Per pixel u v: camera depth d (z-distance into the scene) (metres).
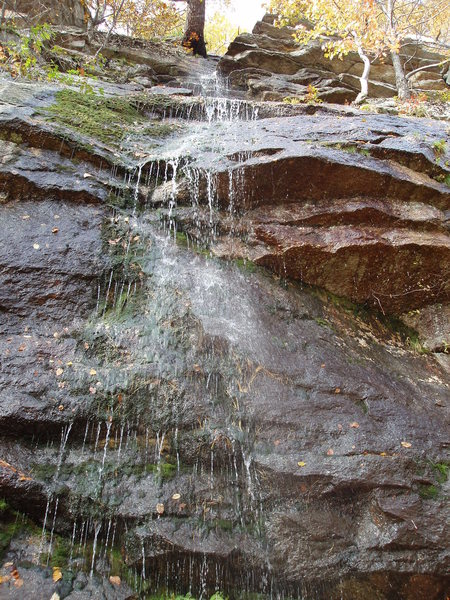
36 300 4.22
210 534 3.27
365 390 4.27
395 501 3.48
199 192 5.48
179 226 5.34
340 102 12.09
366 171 5.48
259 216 5.46
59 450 3.46
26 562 2.98
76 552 3.14
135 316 4.40
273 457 3.62
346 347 4.80
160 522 3.25
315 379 4.23
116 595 2.99
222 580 3.24
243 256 5.23
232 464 3.59
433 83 14.15
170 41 16.17
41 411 3.49
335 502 3.53
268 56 13.41
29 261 4.42
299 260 5.25
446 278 5.46
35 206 5.00
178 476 3.49
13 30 9.63
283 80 12.69
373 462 3.65
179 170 5.62
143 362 3.97
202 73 13.32
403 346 5.31
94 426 3.58
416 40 15.32
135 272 4.73
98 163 5.61
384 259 5.33
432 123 7.61
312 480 3.54
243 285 4.95
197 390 3.88
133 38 14.05
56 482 3.29
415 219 5.47
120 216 5.21
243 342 4.30
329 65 13.97
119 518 3.24
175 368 3.97
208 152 5.86
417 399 4.42
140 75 11.68
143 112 7.51
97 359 3.95
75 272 4.49
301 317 4.93
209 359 4.11
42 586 2.88
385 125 6.95
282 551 3.29
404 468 3.67
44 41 10.30
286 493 3.51
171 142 6.45
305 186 5.53
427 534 3.38
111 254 4.77
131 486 3.39
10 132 5.37
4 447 3.35
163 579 3.18
